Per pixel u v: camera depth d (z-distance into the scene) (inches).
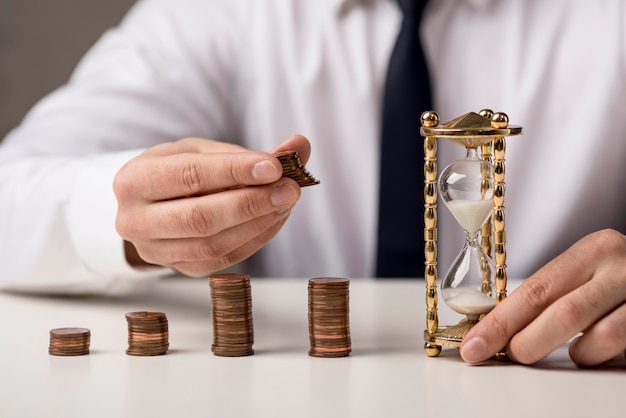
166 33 115.0
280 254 107.9
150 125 107.5
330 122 108.4
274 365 50.8
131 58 112.0
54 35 167.2
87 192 73.2
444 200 51.3
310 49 110.1
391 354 53.8
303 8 111.3
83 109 104.7
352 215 107.7
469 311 51.9
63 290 78.0
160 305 73.7
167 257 59.3
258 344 57.2
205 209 54.6
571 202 104.4
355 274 107.8
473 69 106.3
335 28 109.4
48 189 75.8
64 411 41.0
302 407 41.4
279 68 111.0
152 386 45.8
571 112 105.7
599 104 104.7
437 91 105.8
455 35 106.3
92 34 167.3
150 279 76.6
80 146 101.7
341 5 109.0
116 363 51.6
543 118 105.9
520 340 49.6
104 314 70.0
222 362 51.8
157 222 56.4
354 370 49.4
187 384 46.1
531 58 106.1
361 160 107.5
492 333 49.9
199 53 114.8
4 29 166.6
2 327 64.1
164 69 111.8
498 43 106.5
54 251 75.0
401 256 97.0
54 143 100.5
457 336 51.7
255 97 113.4
